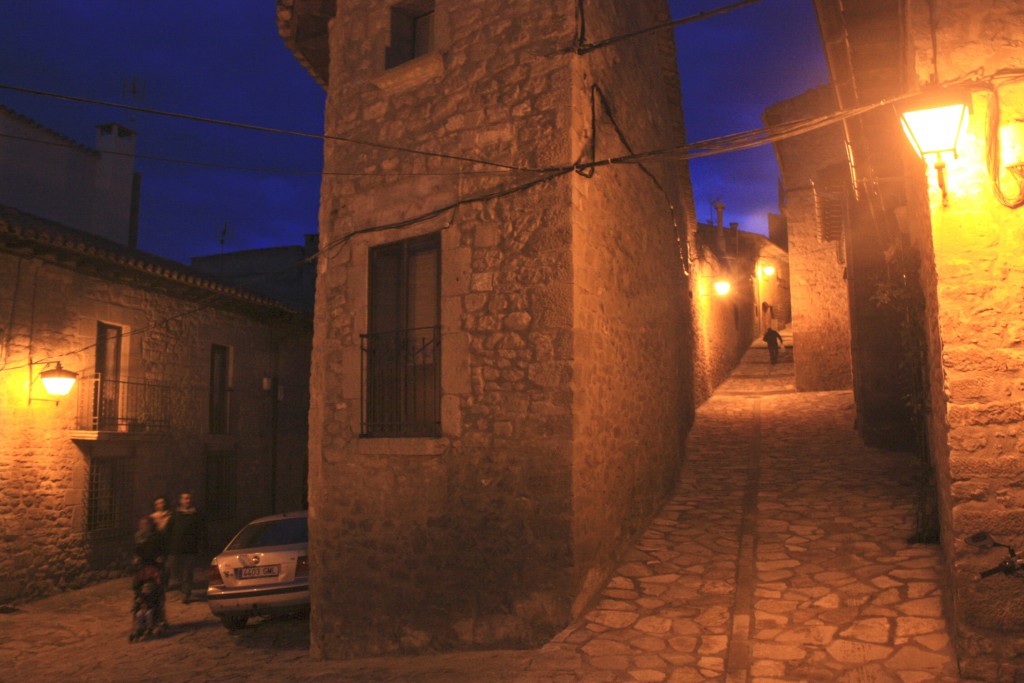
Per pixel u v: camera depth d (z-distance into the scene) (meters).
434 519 6.86
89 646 8.87
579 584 6.25
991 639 4.54
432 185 7.34
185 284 14.31
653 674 5.12
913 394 8.16
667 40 10.27
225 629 9.23
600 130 7.31
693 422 13.42
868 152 7.88
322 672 6.52
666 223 10.23
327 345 7.86
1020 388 4.57
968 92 4.43
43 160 18.97
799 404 14.60
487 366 6.73
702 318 15.82
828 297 16.61
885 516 7.71
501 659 5.84
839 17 5.94
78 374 12.39
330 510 7.55
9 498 11.02
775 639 5.48
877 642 5.25
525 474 6.44
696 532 7.95
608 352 7.30
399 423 7.22
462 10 7.41
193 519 11.02
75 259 12.23
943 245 4.77
